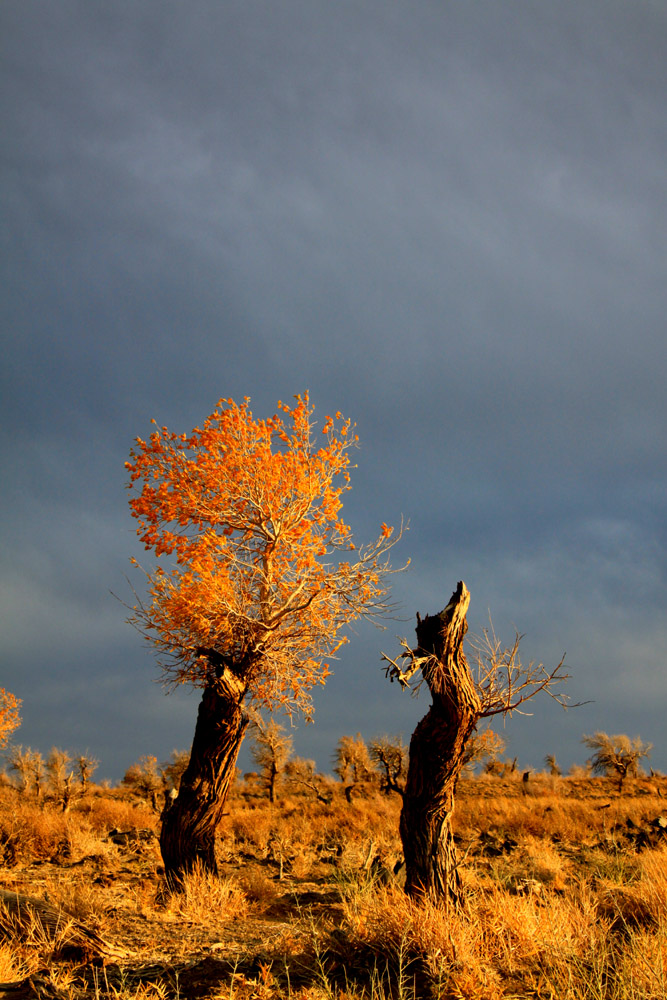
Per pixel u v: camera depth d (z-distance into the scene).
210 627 11.44
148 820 19.84
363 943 6.16
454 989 5.09
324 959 5.95
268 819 19.89
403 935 5.58
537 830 17.12
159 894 9.50
